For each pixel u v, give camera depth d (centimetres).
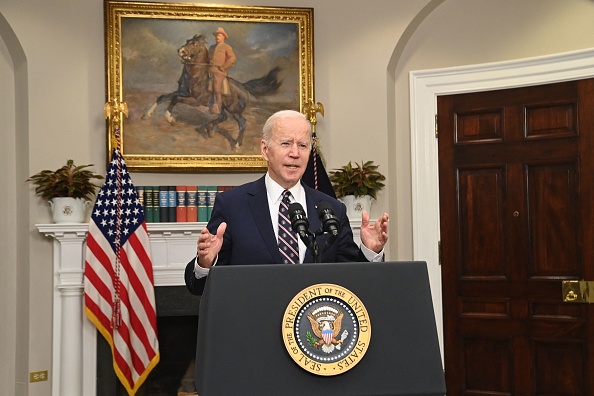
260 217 217
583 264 434
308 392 125
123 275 431
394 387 129
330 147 477
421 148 477
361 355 128
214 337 125
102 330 429
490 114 464
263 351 126
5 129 461
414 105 479
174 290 457
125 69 461
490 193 462
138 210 439
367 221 193
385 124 475
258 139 475
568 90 442
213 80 471
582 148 436
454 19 479
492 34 469
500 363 454
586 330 430
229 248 220
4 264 458
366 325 129
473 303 464
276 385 124
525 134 454
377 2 480
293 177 214
